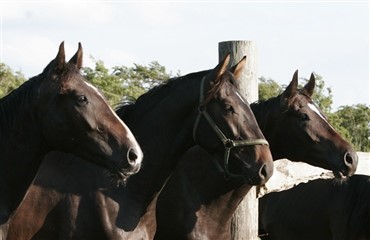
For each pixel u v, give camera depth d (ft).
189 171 25.45
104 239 22.41
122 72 72.84
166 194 25.48
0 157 19.99
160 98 23.79
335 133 26.84
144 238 23.16
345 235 33.30
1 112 20.11
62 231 22.22
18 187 20.03
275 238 36.11
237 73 24.12
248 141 22.17
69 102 19.51
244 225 29.68
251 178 22.07
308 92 27.66
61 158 22.84
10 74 69.82
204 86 22.79
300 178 36.96
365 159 42.16
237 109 22.35
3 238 19.66
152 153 23.31
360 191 33.55
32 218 21.97
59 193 22.35
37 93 19.66
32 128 19.83
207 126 22.58
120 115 24.50
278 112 26.99
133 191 23.07
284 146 27.27
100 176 22.81
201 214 25.20
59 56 19.52
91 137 19.65
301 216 35.04
